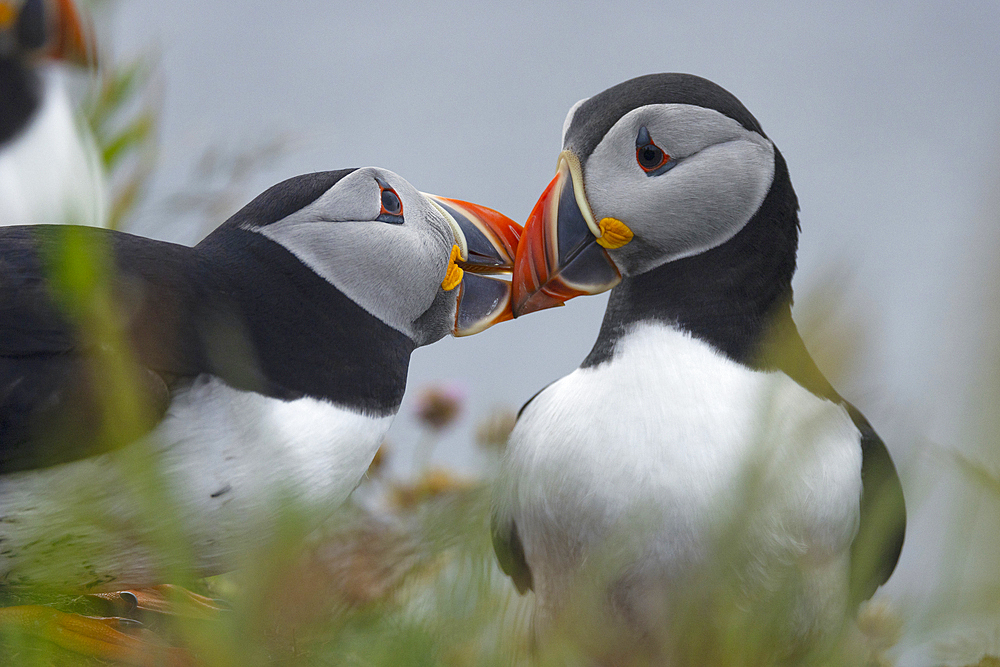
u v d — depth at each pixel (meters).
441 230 6.55
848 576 6.27
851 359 3.69
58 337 5.11
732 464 5.96
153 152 10.89
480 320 6.95
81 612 5.66
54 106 9.92
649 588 6.08
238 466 5.50
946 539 3.58
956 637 4.23
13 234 5.74
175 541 4.29
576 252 6.90
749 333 6.47
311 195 6.15
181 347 5.41
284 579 4.25
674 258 6.68
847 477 6.08
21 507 5.12
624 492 6.06
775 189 6.70
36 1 9.75
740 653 5.46
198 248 6.12
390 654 4.09
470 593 4.25
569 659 5.95
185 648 5.00
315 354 5.90
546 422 6.46
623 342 6.55
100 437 5.01
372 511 6.04
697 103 6.66
